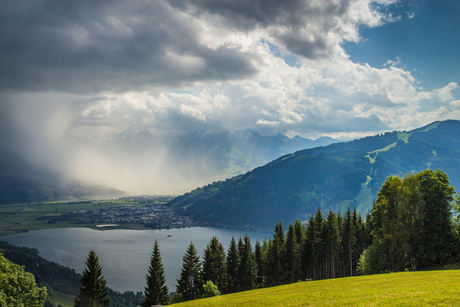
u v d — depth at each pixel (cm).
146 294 6912
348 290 3186
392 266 5756
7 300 4459
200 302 3878
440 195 5300
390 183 6091
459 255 5147
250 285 8069
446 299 2220
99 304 5984
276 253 7456
